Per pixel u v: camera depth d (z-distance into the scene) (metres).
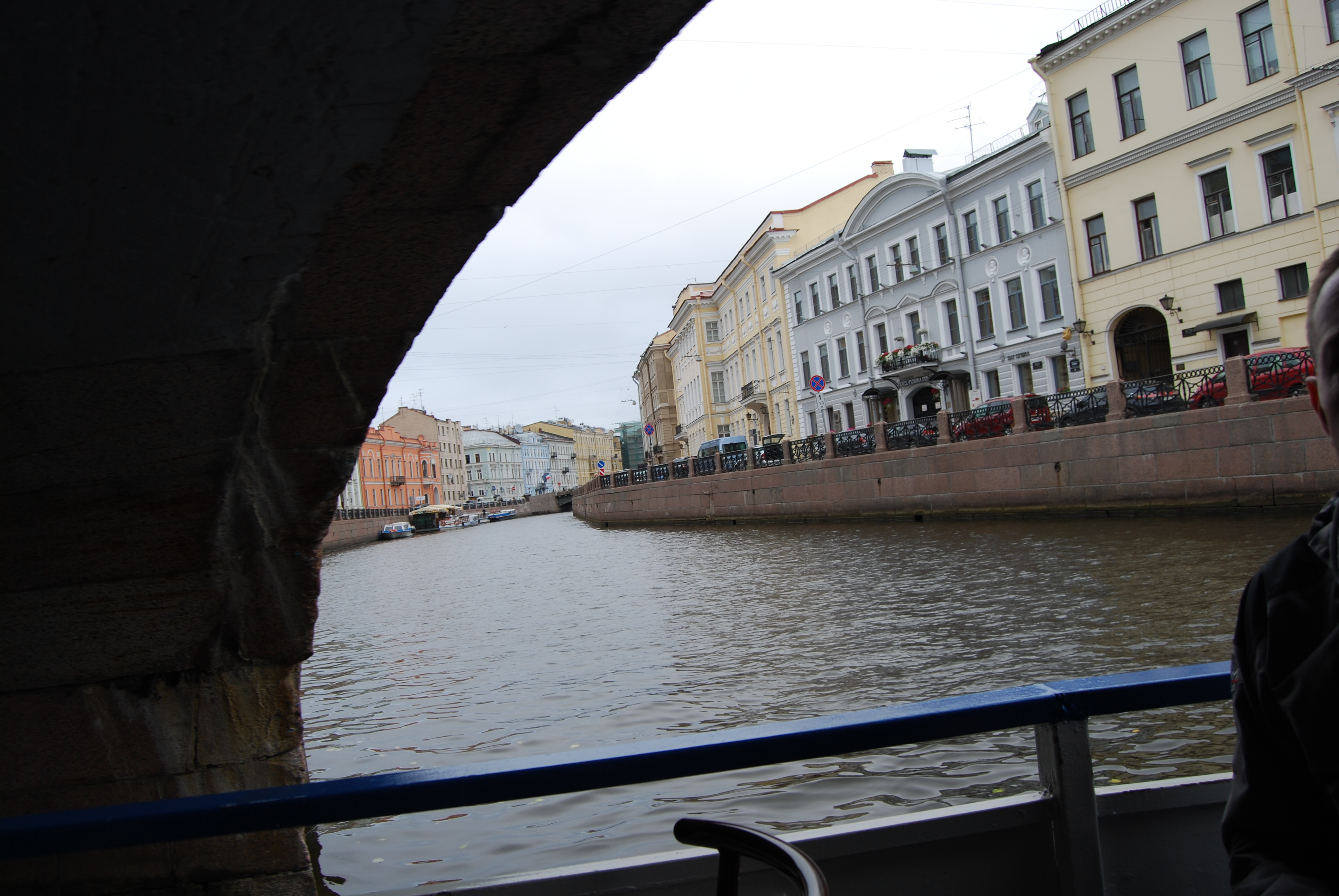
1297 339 21.34
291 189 1.82
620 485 47.09
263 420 2.44
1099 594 10.11
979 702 1.49
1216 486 16.91
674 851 1.71
